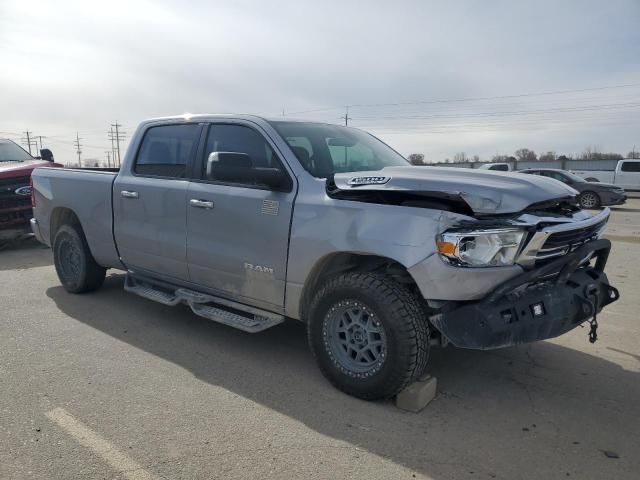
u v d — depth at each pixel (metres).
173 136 4.88
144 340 4.70
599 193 19.84
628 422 3.36
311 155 4.11
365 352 3.55
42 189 6.29
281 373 4.03
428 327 3.42
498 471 2.81
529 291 3.30
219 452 2.94
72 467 2.77
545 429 3.25
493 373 4.08
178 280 4.84
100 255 5.64
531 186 3.42
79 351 4.41
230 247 4.22
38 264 8.06
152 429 3.17
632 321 5.38
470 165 40.12
